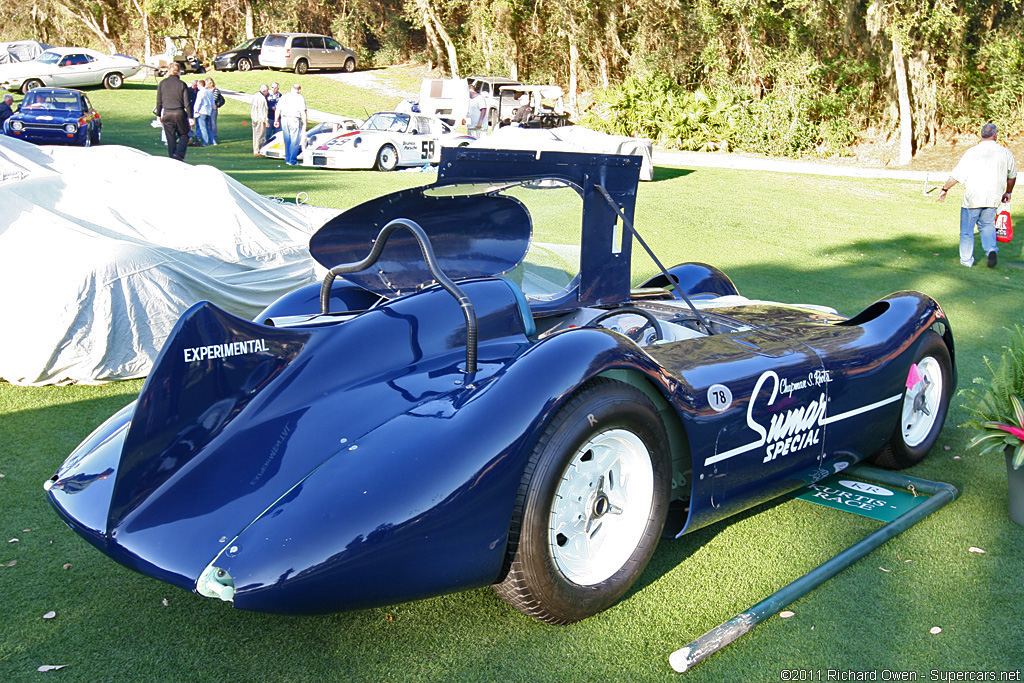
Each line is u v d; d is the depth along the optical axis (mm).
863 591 2721
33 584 2775
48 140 17484
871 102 23094
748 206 13133
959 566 2879
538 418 2303
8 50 28516
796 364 3078
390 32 39656
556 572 2383
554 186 3326
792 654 2396
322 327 2627
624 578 2580
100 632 2512
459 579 2260
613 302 3826
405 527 2135
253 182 13672
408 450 2230
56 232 4898
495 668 2338
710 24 23891
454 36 34625
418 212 3219
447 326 2771
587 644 2447
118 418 2861
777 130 22922
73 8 41375
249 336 2453
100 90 29453
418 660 2377
